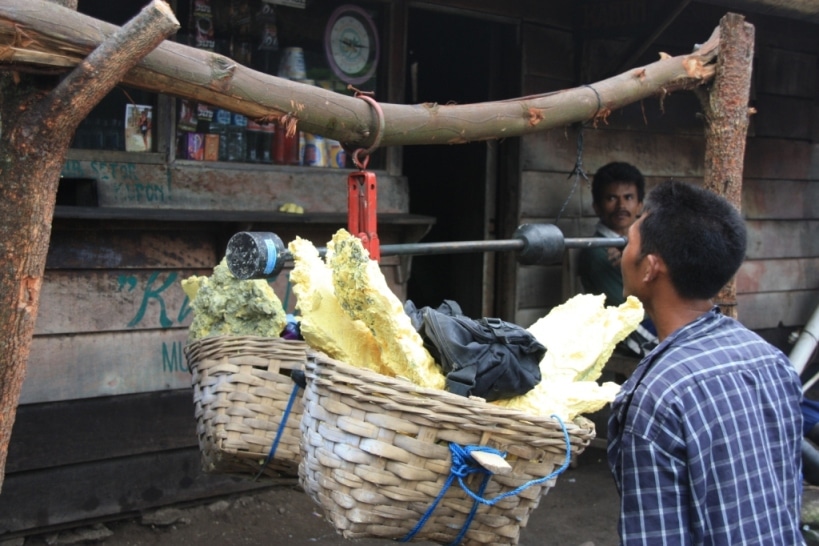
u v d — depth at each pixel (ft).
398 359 5.70
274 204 12.46
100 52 5.40
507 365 5.73
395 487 5.17
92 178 10.89
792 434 5.18
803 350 18.31
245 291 7.25
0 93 5.82
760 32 18.13
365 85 13.35
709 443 4.74
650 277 5.33
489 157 16.05
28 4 5.31
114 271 10.93
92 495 11.27
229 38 12.00
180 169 11.64
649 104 16.65
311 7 12.67
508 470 4.93
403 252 7.61
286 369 6.79
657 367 5.01
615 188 14.56
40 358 10.48
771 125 18.81
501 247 8.51
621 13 14.48
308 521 12.66
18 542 10.73
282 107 6.78
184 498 12.14
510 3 14.70
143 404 11.44
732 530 4.69
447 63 17.12
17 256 5.47
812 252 20.08
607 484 14.76
